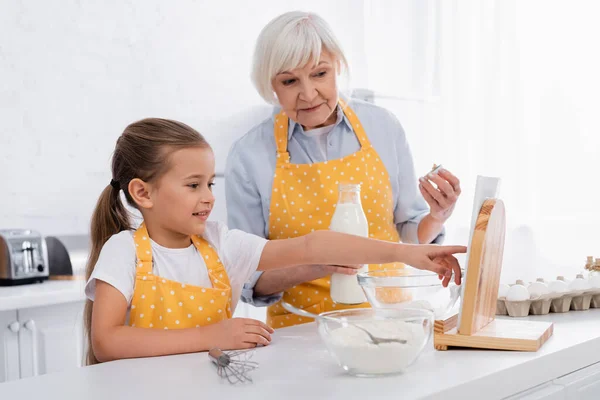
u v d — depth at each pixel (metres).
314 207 1.82
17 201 3.05
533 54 3.42
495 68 3.53
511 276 3.34
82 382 1.07
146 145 1.41
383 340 1.02
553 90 3.37
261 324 1.32
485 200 1.28
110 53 3.29
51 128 3.13
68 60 3.17
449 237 3.66
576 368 1.23
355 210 1.58
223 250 1.51
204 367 1.14
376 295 1.28
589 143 3.27
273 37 1.65
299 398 0.94
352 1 4.02
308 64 1.64
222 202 3.68
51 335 2.54
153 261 1.42
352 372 1.05
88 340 1.49
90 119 3.24
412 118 3.81
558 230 3.30
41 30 3.09
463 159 3.66
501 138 3.51
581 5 3.28
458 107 3.69
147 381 1.06
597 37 3.24
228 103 3.70
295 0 3.92
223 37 3.67
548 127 3.37
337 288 1.56
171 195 1.40
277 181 1.83
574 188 3.29
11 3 3.01
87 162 3.24
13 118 3.03
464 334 1.21
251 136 1.90
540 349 1.19
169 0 3.46
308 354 1.22
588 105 3.27
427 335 1.07
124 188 1.48
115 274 1.35
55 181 3.15
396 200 1.92
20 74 3.04
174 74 3.50
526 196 3.41
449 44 3.72
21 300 2.39
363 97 3.81
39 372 2.51
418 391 0.95
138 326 1.37
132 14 3.35
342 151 1.86
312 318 1.80
